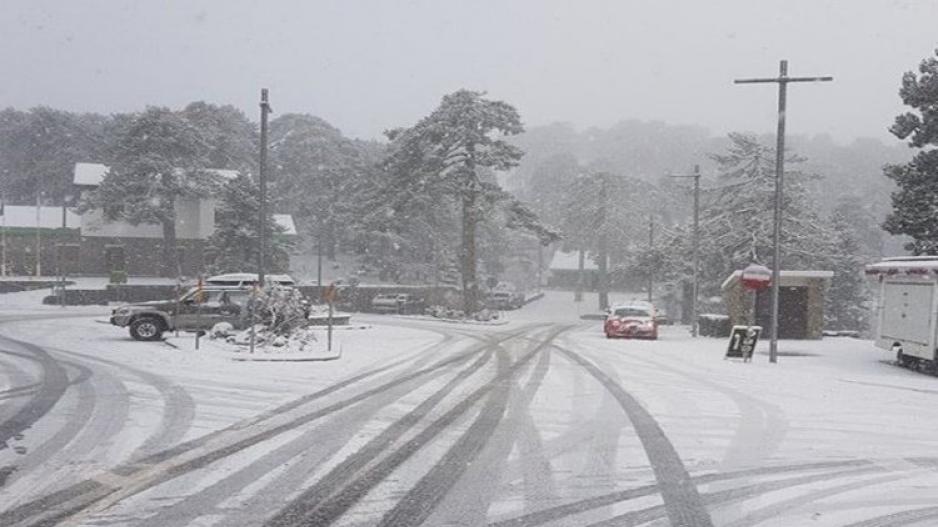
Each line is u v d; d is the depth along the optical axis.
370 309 57.09
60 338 24.42
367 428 11.09
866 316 62.12
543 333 33.38
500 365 19.41
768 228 47.19
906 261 22.22
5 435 10.23
